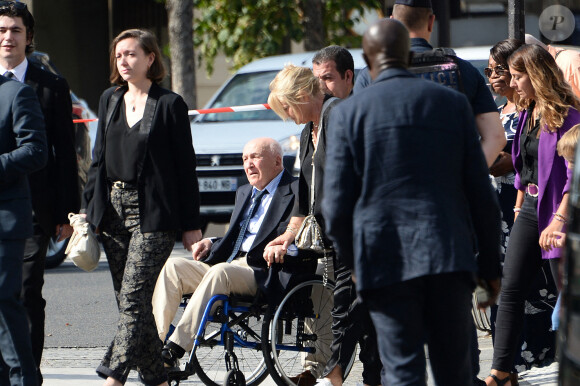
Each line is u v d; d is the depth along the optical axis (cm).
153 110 1911
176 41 4956
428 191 1365
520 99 1953
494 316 2084
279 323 2083
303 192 1995
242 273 2052
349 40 5966
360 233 1379
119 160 1920
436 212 1358
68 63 7000
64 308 3064
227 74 6925
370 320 1855
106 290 3328
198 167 3912
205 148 3909
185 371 2017
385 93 1392
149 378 1912
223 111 3972
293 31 5666
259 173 2127
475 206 1420
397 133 1373
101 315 2970
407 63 1446
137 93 1944
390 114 1380
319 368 2128
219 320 2034
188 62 4966
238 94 4219
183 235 1944
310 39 5666
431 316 1409
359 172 1394
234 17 5912
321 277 2083
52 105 1983
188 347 2009
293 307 2064
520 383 2114
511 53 2039
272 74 4297
